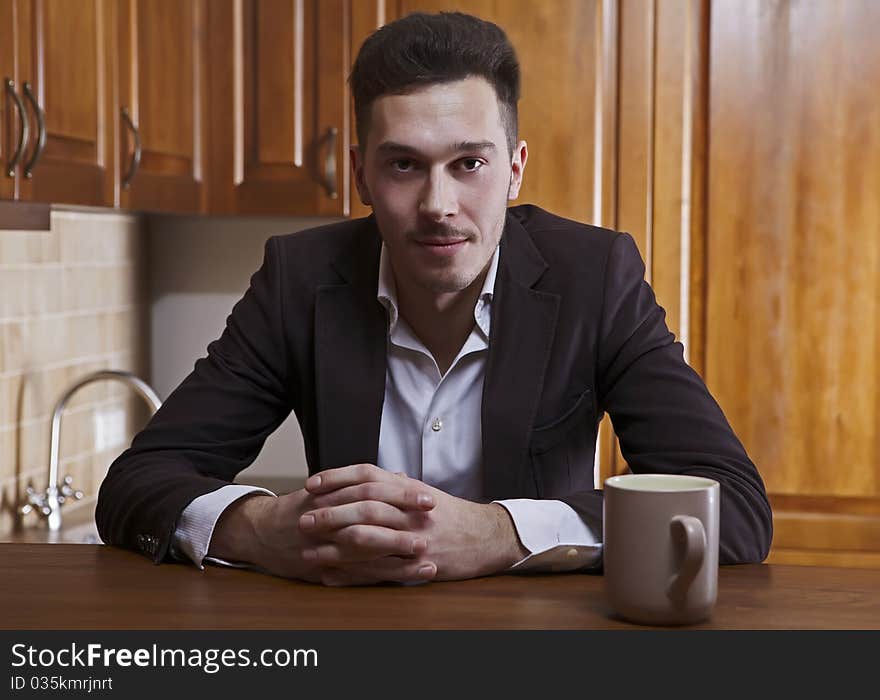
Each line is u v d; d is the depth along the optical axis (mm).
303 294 1450
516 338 1370
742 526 1118
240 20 2451
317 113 2441
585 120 2330
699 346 2330
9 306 2145
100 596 982
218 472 1373
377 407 1375
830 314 2285
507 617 913
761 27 2283
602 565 1074
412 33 1146
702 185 2322
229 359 1446
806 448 2299
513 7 2340
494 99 1155
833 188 2273
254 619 908
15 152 1581
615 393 1372
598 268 1425
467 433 1401
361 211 2453
